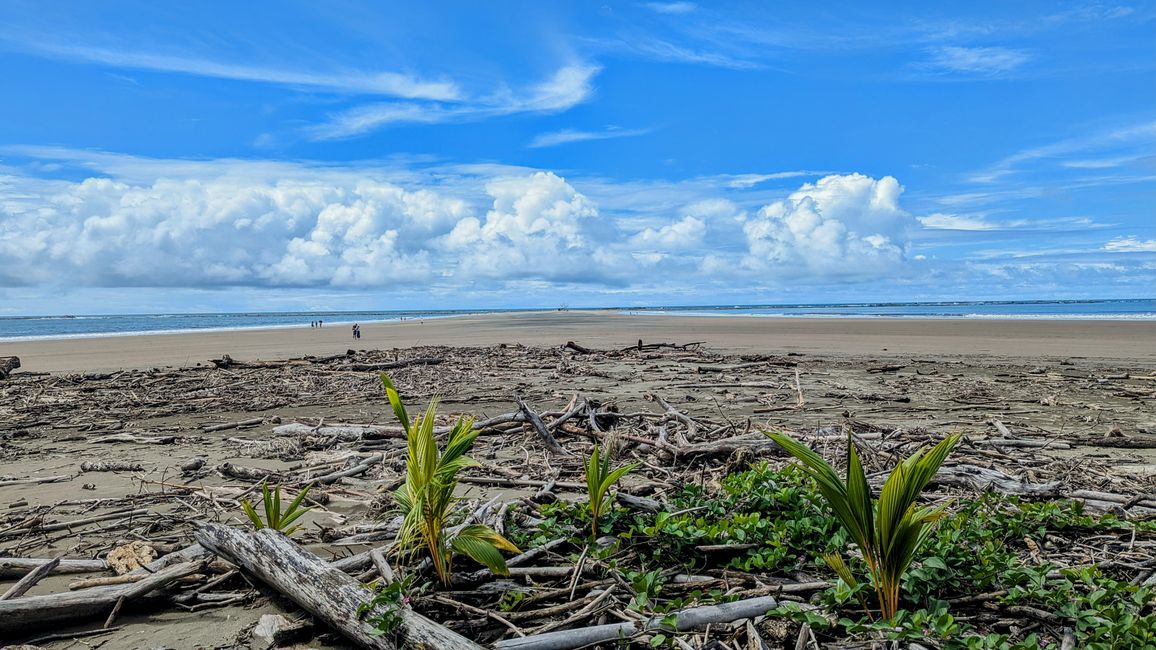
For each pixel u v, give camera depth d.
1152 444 8.23
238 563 4.12
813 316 81.44
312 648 3.50
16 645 3.51
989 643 3.08
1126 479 6.54
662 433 7.73
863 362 20.23
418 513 3.75
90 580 4.16
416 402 12.67
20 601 3.64
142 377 17.16
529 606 3.77
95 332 59.59
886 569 3.33
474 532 3.90
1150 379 15.58
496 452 7.98
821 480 3.37
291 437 9.23
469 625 3.50
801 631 3.31
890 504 3.26
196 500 6.21
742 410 11.30
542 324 60.59
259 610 3.89
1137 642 3.03
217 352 28.08
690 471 6.88
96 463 7.62
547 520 4.84
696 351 23.56
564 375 17.03
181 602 3.96
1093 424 9.91
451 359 21.25
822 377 16.42
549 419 8.91
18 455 8.40
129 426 10.51
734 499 5.16
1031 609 3.54
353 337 40.06
